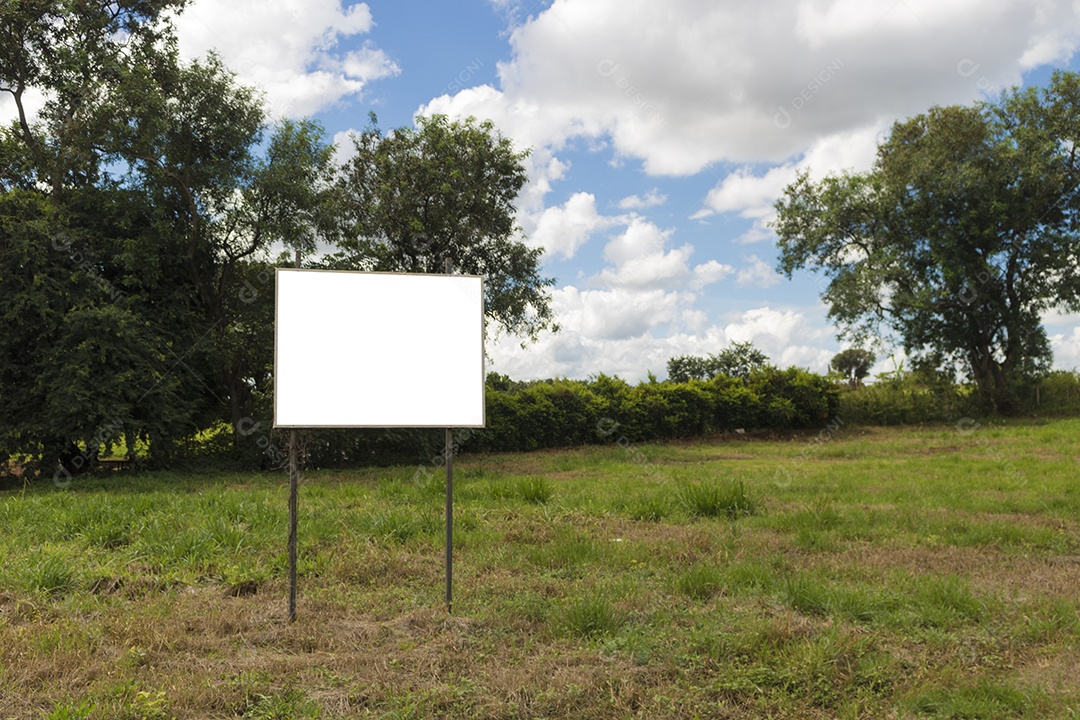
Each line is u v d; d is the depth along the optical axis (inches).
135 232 749.9
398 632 210.5
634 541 328.8
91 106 706.8
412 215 858.1
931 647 196.9
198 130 756.0
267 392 877.2
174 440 776.3
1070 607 223.6
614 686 170.6
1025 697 164.6
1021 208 1267.2
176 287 795.4
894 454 805.2
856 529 353.4
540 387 1049.5
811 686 169.8
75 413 647.8
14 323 668.7
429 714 157.4
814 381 1251.8
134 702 154.9
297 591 255.8
